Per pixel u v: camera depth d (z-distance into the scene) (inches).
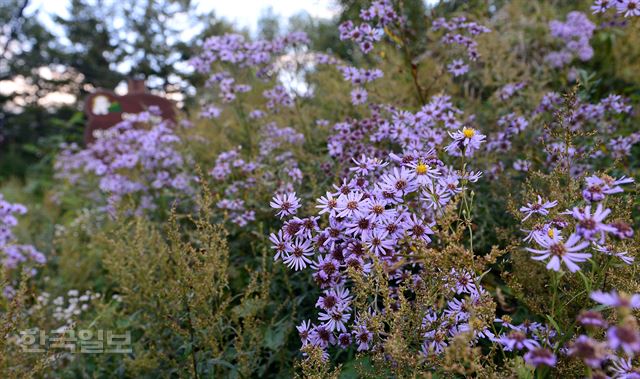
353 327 68.5
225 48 159.2
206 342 84.1
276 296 97.3
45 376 98.8
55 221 216.7
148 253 107.3
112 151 198.2
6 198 303.4
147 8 949.8
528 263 80.0
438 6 155.7
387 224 67.3
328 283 71.2
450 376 58.4
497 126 131.5
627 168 112.4
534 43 180.1
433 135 107.6
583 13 165.8
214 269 87.7
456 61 137.3
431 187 69.8
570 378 59.0
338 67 155.9
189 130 181.6
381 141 118.6
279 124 161.5
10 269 141.3
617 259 65.9
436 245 85.5
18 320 91.7
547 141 117.3
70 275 148.0
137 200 165.6
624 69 166.1
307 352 64.6
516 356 55.6
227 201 119.0
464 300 64.2
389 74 152.8
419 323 61.9
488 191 113.6
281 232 73.9
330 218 69.9
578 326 63.5
